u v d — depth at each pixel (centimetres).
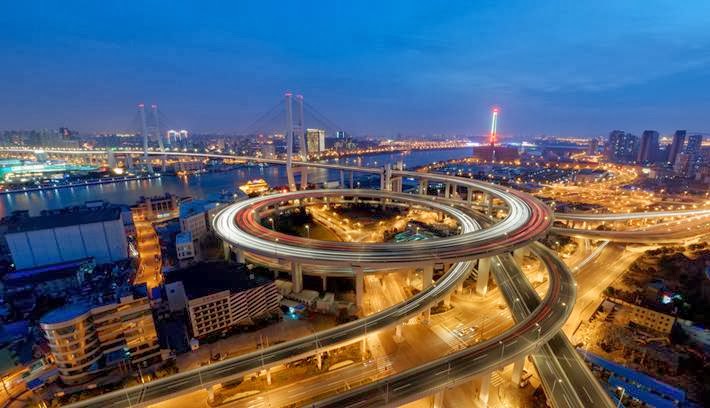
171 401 9075
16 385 9388
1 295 13675
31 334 11156
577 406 7825
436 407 8512
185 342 11175
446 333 11762
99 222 16712
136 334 9944
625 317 12794
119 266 16375
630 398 8969
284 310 13200
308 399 9012
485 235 15938
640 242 19362
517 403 8956
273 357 9381
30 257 15700
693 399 9075
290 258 13838
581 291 14912
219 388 9338
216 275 12812
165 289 12419
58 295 13575
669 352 10475
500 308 13312
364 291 14725
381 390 8106
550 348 9862
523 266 17150
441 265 16600
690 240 19738
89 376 9600
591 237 19388
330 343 9838
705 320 12538
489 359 8850
